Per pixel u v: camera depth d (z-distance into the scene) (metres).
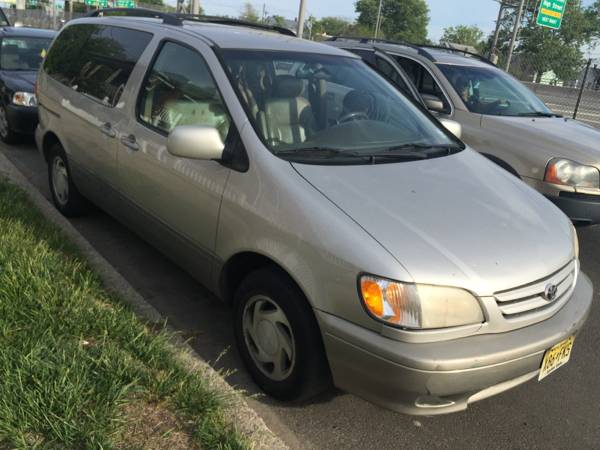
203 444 2.47
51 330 2.95
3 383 2.54
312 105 3.65
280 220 2.87
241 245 3.08
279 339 2.94
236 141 3.25
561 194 5.42
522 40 43.50
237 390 2.99
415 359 2.44
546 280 2.78
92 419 2.42
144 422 2.55
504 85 7.01
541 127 5.98
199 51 3.75
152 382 2.72
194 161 3.44
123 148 4.12
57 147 5.26
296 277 2.75
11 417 2.37
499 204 3.16
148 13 5.05
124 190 4.21
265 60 3.76
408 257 2.56
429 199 3.03
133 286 4.21
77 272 3.69
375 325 2.51
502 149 5.84
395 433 2.97
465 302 2.54
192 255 3.57
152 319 3.49
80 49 5.18
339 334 2.60
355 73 4.18
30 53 8.96
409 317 2.48
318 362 2.79
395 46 7.57
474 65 7.18
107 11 5.45
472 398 2.63
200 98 3.59
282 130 3.36
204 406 2.64
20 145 8.12
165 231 3.80
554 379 3.62
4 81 8.02
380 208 2.84
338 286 2.60
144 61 4.18
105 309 3.26
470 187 3.28
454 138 4.11
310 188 2.92
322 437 2.88
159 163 3.72
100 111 4.46
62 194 5.34
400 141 3.73
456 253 2.64
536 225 3.06
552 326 2.77
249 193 3.07
